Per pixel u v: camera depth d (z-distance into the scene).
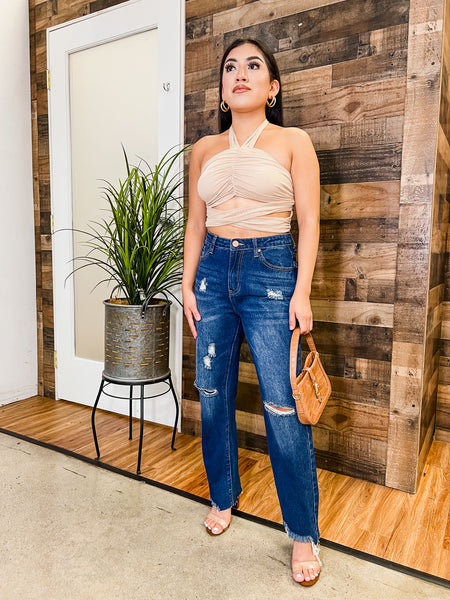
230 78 1.31
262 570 1.32
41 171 2.62
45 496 1.67
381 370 1.77
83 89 2.42
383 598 1.22
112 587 1.24
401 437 1.74
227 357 1.44
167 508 1.62
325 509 1.63
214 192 1.32
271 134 1.31
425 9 1.57
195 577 1.28
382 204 1.71
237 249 1.30
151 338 1.87
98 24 2.31
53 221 2.59
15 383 2.66
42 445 2.09
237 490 1.53
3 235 2.54
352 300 1.80
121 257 1.92
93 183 2.44
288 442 1.28
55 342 2.68
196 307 1.45
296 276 1.32
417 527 1.53
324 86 1.78
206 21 2.02
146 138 2.25
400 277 1.70
